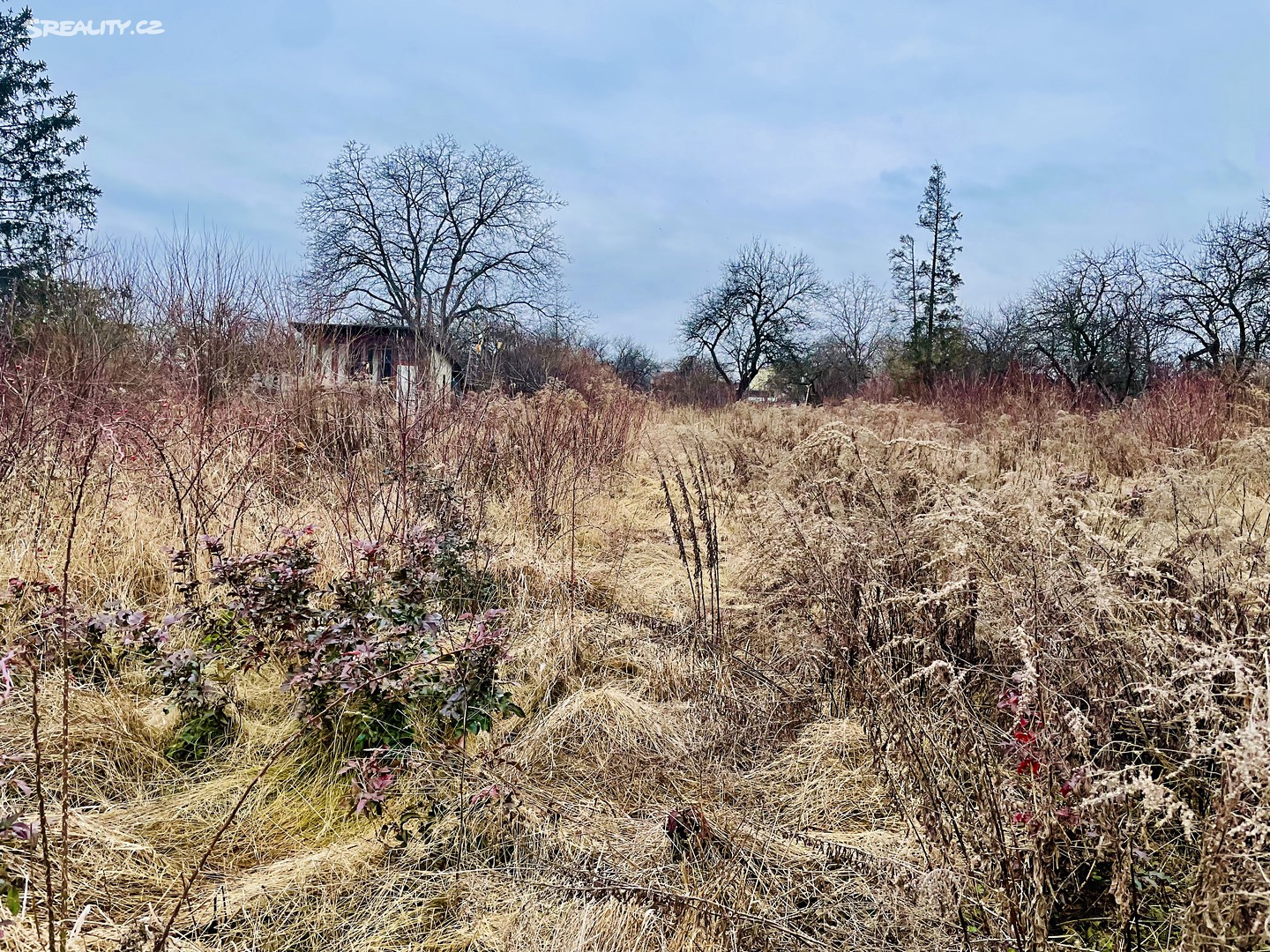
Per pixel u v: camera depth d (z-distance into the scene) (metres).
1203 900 1.57
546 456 6.34
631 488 7.40
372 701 2.81
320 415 5.93
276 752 2.64
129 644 3.07
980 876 1.97
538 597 4.39
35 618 3.07
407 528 4.15
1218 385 8.70
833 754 2.91
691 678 3.55
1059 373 17.48
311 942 2.07
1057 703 2.12
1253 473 4.03
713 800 2.70
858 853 2.34
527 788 2.67
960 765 2.36
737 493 5.98
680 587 4.78
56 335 7.12
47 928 1.95
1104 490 3.92
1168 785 2.23
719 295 42.62
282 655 3.07
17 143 22.61
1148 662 2.16
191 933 2.07
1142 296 20.08
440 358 7.16
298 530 4.27
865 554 3.25
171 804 2.56
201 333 7.20
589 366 19.89
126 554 3.91
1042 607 2.37
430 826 2.52
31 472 4.38
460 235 33.56
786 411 9.33
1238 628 2.44
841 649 3.10
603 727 3.10
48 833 2.25
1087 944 1.99
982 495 3.02
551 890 2.23
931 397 14.73
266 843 2.45
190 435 5.02
